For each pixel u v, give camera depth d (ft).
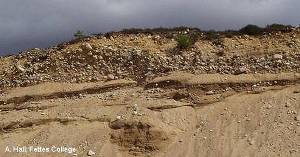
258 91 70.44
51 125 69.82
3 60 93.50
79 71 83.15
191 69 78.02
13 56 94.68
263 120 65.51
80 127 68.59
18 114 74.02
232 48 83.05
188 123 67.56
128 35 89.45
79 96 77.25
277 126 64.08
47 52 90.48
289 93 69.21
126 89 76.95
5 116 73.97
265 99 68.95
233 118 66.90
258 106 67.97
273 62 76.23
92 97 75.66
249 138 63.16
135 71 81.10
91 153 64.18
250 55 80.07
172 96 71.97
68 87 79.82
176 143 64.44
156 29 91.76
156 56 82.84
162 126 65.82
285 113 65.87
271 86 71.05
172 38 87.86
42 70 85.56
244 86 71.67
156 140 64.28
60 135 67.72
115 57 84.07
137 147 64.18
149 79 77.97
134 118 67.05
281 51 79.51
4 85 85.46
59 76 83.15
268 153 60.29
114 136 65.72
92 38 89.51
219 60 79.51
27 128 70.28
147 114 67.72
